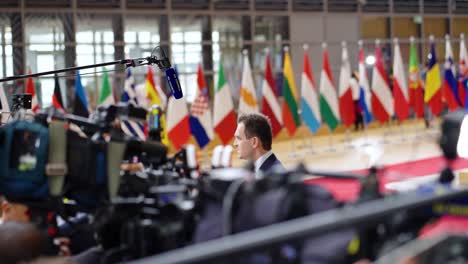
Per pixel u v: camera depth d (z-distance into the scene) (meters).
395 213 1.52
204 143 15.64
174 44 21.62
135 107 3.30
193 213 2.65
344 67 18.23
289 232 1.39
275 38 23.22
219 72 15.95
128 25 20.89
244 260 1.92
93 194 3.25
